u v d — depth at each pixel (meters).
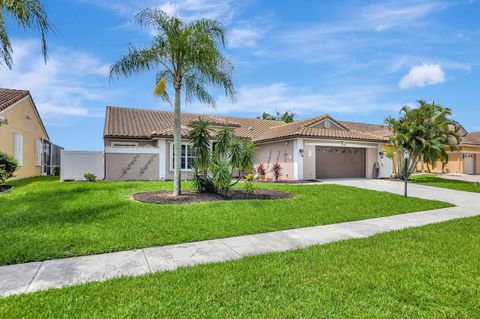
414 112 21.09
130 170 18.84
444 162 21.38
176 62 11.43
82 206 9.03
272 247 6.05
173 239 6.29
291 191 13.17
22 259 5.08
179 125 11.51
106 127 20.61
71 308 3.47
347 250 5.71
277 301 3.70
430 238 6.57
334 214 9.05
